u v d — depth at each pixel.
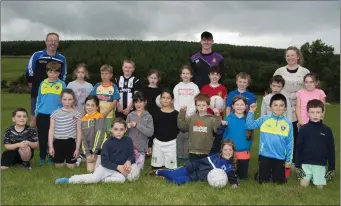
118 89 9.88
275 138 7.56
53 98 9.26
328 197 6.49
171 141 8.47
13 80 57.12
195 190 6.62
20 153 8.46
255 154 11.98
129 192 6.41
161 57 60.66
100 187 6.74
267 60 65.50
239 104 8.05
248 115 7.85
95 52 64.06
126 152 7.52
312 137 7.57
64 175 7.77
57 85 9.37
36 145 8.69
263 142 7.66
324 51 54.78
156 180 7.34
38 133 9.25
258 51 66.44
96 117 8.51
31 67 9.99
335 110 35.31
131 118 8.43
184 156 9.42
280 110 7.66
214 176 6.96
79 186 6.79
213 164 7.30
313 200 6.25
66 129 8.72
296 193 6.61
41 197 6.09
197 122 8.12
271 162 7.59
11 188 6.63
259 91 51.53
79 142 8.73
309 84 8.65
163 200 5.95
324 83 49.50
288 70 9.21
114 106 9.64
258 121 7.81
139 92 8.54
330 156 7.54
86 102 8.55
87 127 8.46
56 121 8.73
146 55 61.69
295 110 9.04
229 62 56.53
